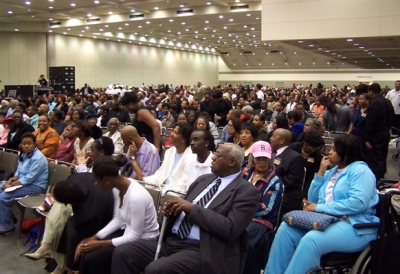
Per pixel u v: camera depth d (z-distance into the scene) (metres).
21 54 27.98
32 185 4.98
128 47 34.69
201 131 3.91
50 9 21.30
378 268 2.85
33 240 4.65
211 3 19.62
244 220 2.69
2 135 7.57
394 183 3.62
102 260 3.05
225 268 2.64
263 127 6.12
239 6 19.83
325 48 19.22
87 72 30.98
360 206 3.04
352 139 3.25
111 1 19.30
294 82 46.50
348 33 14.36
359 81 43.81
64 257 3.67
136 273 2.94
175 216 2.81
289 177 4.01
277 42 16.31
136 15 22.30
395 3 13.70
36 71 28.42
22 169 5.07
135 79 35.56
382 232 2.96
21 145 5.09
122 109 10.26
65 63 29.31
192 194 3.06
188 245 2.77
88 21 23.86
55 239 3.67
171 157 4.52
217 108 9.13
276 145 4.23
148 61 37.06
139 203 3.08
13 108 10.84
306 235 3.02
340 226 3.04
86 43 30.81
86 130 5.46
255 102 11.95
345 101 17.94
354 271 2.91
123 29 26.78
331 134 7.37
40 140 6.24
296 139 6.07
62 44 29.09
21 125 6.80
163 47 38.28
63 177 4.80
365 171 3.13
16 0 18.81
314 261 2.96
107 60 32.66
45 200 4.29
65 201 3.26
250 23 23.73
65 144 5.90
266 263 3.38
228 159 2.88
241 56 44.97
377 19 13.96
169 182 4.34
